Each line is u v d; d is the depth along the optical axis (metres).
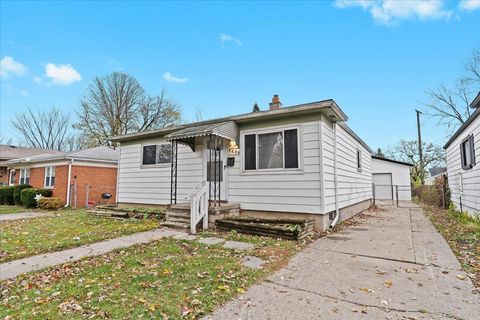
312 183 7.18
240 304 3.08
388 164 20.84
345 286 3.57
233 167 8.42
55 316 2.88
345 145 9.60
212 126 7.73
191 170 9.45
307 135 7.34
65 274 4.18
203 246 5.61
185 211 7.66
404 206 15.25
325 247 5.55
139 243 5.93
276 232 6.29
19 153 24.52
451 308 2.95
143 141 10.98
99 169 16.36
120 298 3.24
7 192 16.70
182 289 3.46
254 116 7.88
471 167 9.12
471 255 4.84
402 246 5.54
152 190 10.54
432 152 31.77
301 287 3.54
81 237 6.55
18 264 4.68
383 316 2.80
